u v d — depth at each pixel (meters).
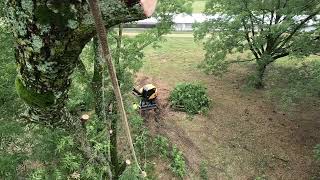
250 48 18.27
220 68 19.05
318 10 16.39
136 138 16.78
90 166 9.34
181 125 18.70
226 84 21.50
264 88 20.98
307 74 16.98
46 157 9.34
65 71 4.26
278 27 15.91
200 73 22.03
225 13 17.70
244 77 22.02
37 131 9.39
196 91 19.89
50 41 3.75
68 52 3.94
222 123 19.00
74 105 7.69
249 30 18.44
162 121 18.78
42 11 3.52
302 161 17.27
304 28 17.41
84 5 3.53
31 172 9.58
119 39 11.86
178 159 16.66
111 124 11.29
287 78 18.33
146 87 18.14
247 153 17.61
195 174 16.56
